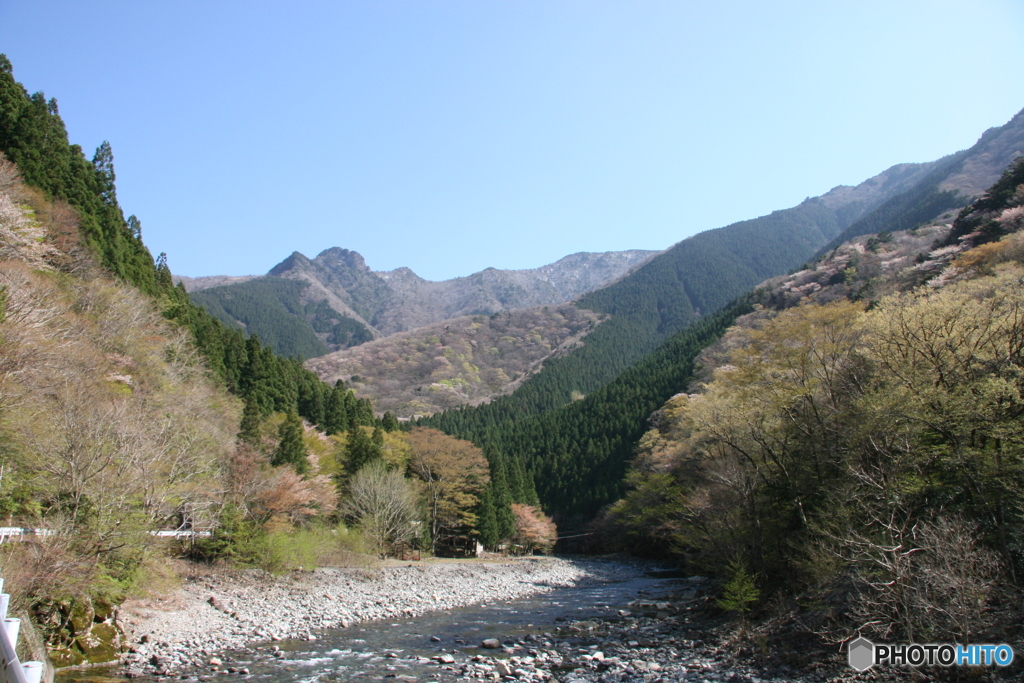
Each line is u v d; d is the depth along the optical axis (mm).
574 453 87312
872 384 22062
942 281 40594
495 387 161750
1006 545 14844
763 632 19125
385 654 18484
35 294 25438
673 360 105125
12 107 39156
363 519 43000
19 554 14383
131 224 53094
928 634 13336
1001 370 17609
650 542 63312
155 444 22844
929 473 17453
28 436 17766
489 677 15891
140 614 19797
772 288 108938
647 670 16531
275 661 17172
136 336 33062
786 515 22453
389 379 158375
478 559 54250
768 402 24781
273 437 41688
